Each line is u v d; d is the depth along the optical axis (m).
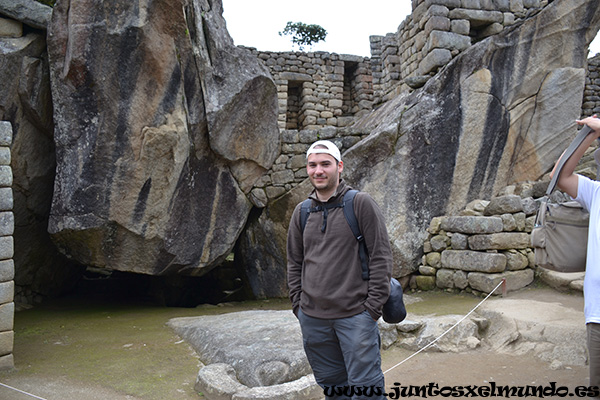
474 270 5.70
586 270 2.15
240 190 6.65
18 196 5.99
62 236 5.61
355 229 2.18
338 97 11.92
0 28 5.52
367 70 12.18
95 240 5.61
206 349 4.00
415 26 7.94
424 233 6.72
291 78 11.57
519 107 7.09
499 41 6.94
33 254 6.57
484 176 7.02
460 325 4.27
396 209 6.68
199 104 5.91
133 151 5.54
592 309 2.06
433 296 6.00
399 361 3.88
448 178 6.87
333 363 2.31
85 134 5.45
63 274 7.32
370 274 2.14
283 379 3.32
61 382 3.37
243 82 6.14
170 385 3.32
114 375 3.52
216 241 6.41
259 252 7.21
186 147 5.88
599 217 2.10
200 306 6.57
